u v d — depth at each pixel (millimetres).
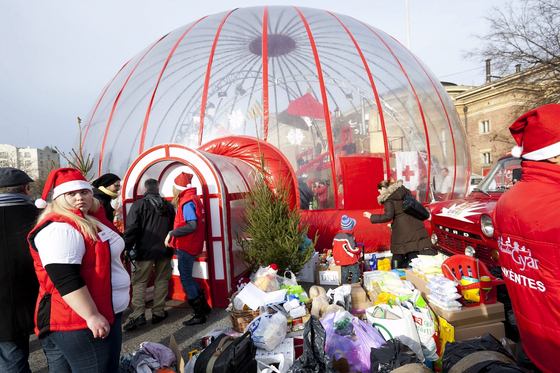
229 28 8484
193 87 7500
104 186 4055
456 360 2209
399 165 7500
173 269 5066
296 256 4918
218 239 4672
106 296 1930
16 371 2449
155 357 2768
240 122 7031
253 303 3402
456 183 8961
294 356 2830
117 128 7797
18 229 2393
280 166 6387
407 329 2801
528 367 1854
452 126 9008
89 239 1885
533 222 1402
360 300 3834
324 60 7668
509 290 1663
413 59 9516
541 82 16781
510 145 25141
